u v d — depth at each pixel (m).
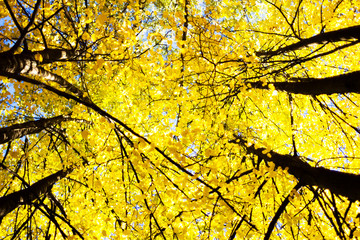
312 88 3.07
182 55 3.67
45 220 4.46
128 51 3.44
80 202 3.83
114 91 4.58
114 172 4.30
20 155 4.07
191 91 3.95
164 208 3.16
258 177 3.65
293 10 4.46
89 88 5.28
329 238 3.48
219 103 4.43
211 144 4.07
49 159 4.89
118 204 3.71
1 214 2.78
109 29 4.29
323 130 4.62
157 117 4.82
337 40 2.79
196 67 3.81
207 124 3.56
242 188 3.23
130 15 5.17
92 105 2.48
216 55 3.59
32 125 3.55
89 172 3.90
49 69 4.07
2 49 3.46
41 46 3.53
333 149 4.64
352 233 2.70
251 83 3.98
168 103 4.30
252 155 4.22
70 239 2.94
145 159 2.96
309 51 4.59
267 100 4.45
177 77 3.76
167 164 3.54
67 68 4.39
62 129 4.75
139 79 4.10
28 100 4.96
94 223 3.75
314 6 4.29
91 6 4.60
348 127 4.05
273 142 4.75
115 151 3.91
